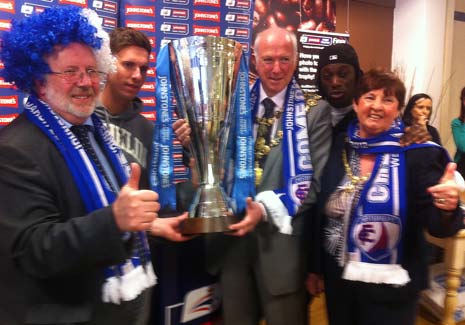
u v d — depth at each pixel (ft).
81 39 2.85
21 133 2.76
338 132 4.92
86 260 2.49
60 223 2.63
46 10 2.86
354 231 3.93
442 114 12.36
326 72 5.09
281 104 4.40
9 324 2.69
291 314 4.36
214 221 3.68
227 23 7.84
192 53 3.77
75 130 3.11
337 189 4.12
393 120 3.99
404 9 11.89
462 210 3.46
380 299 3.92
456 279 5.91
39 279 2.68
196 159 3.96
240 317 4.52
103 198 2.97
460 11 12.90
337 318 4.32
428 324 6.90
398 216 3.80
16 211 2.57
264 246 4.22
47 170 2.72
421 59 11.70
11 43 2.78
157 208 2.53
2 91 6.19
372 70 3.97
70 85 2.85
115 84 4.63
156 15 7.37
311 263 4.48
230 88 3.86
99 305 3.02
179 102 3.92
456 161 10.56
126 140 4.50
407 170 3.85
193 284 4.77
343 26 11.17
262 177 4.27
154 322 4.74
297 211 4.11
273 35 4.22
